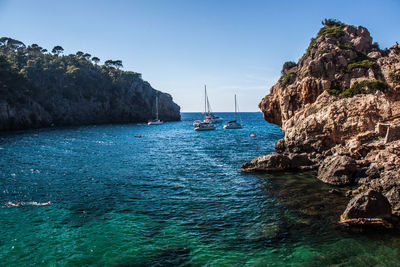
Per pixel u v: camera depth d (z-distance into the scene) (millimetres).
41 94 105500
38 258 10523
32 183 21672
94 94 130250
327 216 14406
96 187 20812
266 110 50500
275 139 60406
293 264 10055
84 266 10031
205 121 113812
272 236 12336
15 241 11883
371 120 26125
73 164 30219
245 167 27250
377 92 28203
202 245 11609
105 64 166750
